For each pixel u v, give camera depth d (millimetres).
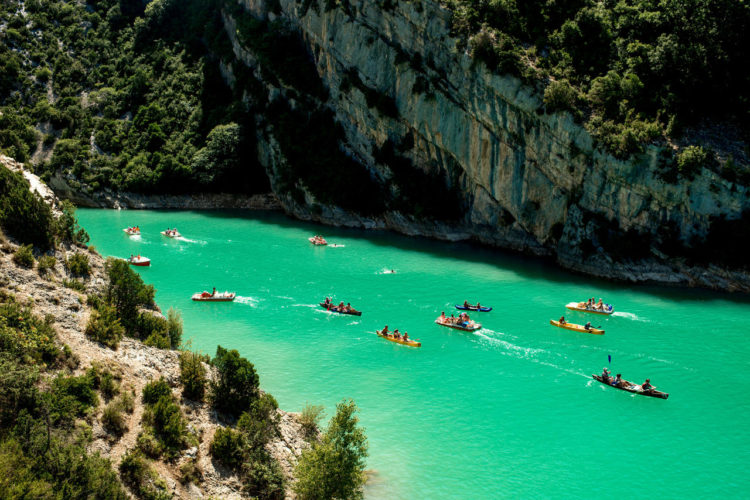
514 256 91250
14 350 30328
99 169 117438
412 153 104750
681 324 64000
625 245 80250
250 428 34562
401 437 42188
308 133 116438
